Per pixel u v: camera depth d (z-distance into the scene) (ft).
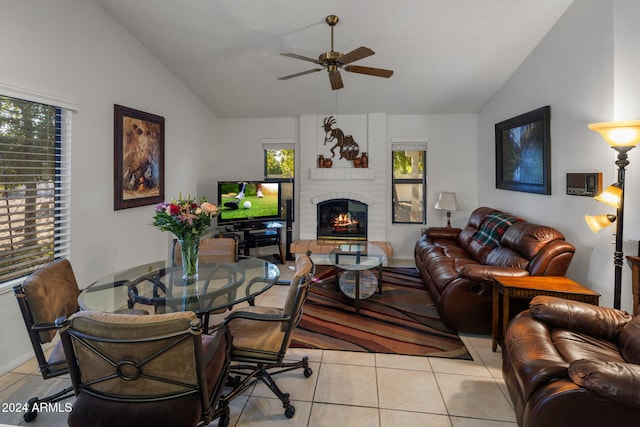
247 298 6.63
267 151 19.30
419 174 18.48
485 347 8.88
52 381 7.37
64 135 9.23
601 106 8.56
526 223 10.52
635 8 7.89
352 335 9.53
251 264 8.98
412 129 18.02
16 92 7.68
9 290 7.77
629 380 3.89
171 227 7.29
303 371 7.64
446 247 14.24
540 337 5.86
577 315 6.34
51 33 8.64
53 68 8.70
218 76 14.62
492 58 12.71
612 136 6.93
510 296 7.82
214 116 18.37
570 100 9.82
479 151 17.54
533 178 11.76
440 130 17.90
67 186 9.30
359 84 15.11
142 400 4.43
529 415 4.65
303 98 16.60
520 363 5.28
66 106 9.07
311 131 18.31
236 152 19.12
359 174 17.84
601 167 8.58
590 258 8.99
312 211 18.47
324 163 18.04
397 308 11.49
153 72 13.05
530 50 12.12
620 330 6.11
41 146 8.56
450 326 9.53
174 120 14.60
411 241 18.48
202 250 10.29
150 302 6.42
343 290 12.83
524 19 10.56
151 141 12.80
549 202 10.94
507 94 14.28
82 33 9.66
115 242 11.10
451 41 11.78
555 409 4.33
